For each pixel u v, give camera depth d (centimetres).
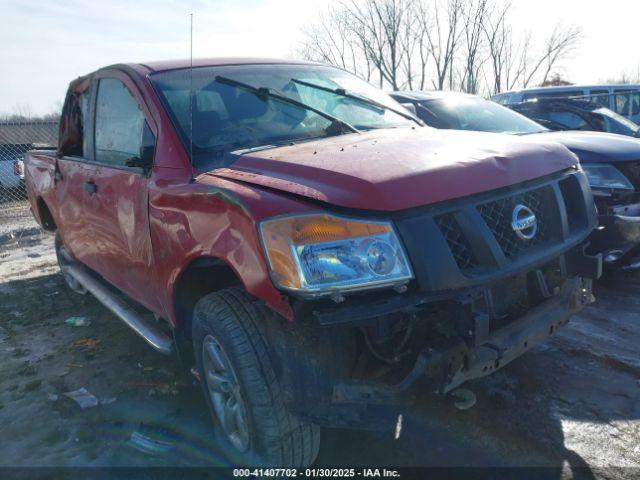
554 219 273
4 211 1045
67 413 332
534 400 322
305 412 226
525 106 798
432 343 225
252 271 218
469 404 315
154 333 338
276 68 379
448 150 264
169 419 319
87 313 502
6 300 550
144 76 335
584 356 371
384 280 209
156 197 287
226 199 233
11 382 375
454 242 230
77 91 433
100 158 386
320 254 208
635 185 455
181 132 300
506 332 248
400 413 280
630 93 1149
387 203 216
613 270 535
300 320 207
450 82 2411
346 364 228
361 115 364
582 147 479
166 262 285
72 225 441
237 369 237
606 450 276
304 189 226
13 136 1281
